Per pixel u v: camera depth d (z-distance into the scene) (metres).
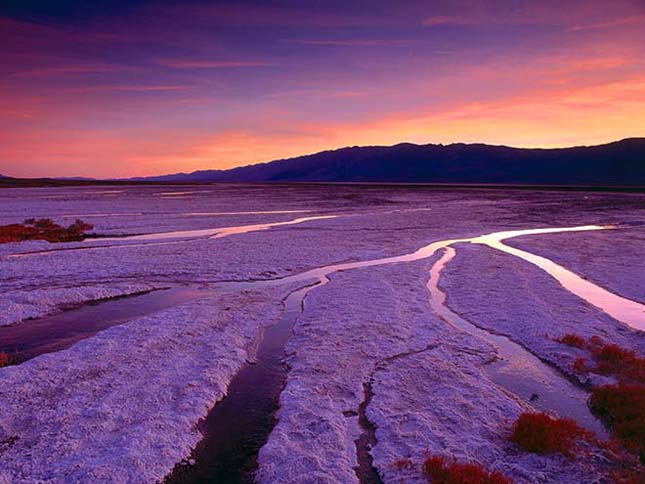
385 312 16.94
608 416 9.89
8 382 10.81
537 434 8.64
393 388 11.10
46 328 15.39
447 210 63.25
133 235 37.06
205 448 8.85
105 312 17.30
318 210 61.78
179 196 91.56
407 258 28.09
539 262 26.92
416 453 8.48
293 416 9.77
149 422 9.30
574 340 13.65
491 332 15.40
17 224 39.94
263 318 16.52
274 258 27.33
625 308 17.86
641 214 57.03
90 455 8.18
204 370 11.88
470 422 9.59
